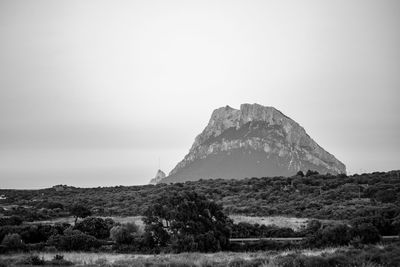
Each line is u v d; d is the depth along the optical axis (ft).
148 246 188.14
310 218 279.69
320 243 181.57
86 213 289.33
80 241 184.03
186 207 198.59
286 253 157.89
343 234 181.37
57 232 201.05
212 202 209.05
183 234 189.47
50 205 335.47
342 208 294.46
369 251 140.05
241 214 306.96
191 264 126.62
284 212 305.32
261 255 157.07
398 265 120.06
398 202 310.45
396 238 187.21
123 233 191.83
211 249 184.34
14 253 169.99
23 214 289.94
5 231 194.18
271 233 214.07
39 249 178.40
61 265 134.10
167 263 127.85
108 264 131.75
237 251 184.65
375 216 215.31
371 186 367.04
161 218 198.59
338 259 124.88
